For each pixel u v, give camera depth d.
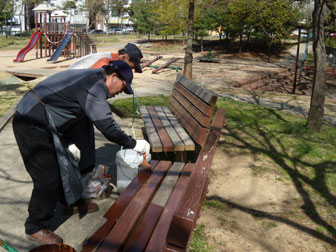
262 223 3.11
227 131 5.69
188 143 3.61
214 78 14.67
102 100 2.33
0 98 8.41
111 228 1.96
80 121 2.83
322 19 5.62
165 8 28.48
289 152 4.84
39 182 2.41
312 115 5.99
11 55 25.19
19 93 9.28
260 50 30.34
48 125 2.36
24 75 13.50
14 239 2.63
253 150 4.86
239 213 3.27
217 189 3.75
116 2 59.19
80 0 63.59
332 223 3.14
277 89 14.77
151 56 26.31
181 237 1.65
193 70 17.84
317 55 5.78
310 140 5.39
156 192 2.43
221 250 2.69
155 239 1.85
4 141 5.09
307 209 3.38
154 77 14.46
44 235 2.52
